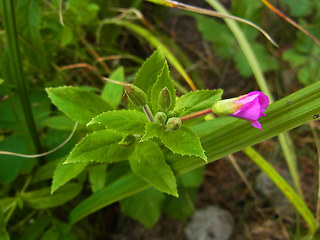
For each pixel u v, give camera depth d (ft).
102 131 0.27
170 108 0.26
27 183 0.37
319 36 0.55
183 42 0.61
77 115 0.29
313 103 0.27
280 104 0.28
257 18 0.56
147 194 0.43
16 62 0.34
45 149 0.40
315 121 0.50
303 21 0.56
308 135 0.52
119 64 0.54
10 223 0.40
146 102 0.26
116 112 0.25
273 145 0.53
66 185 0.35
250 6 0.56
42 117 0.43
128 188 0.32
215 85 0.58
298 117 0.27
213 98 0.27
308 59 0.54
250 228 0.48
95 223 0.47
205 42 0.61
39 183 0.40
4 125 0.42
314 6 0.56
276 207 0.49
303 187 0.50
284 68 0.55
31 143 0.40
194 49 0.60
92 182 0.34
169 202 0.46
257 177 0.51
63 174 0.29
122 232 0.49
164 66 0.25
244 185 0.51
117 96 0.36
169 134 0.25
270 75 0.55
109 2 0.54
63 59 0.49
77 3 0.44
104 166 0.34
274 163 0.51
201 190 0.51
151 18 0.59
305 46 0.55
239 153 0.53
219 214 0.48
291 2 0.57
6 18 0.32
